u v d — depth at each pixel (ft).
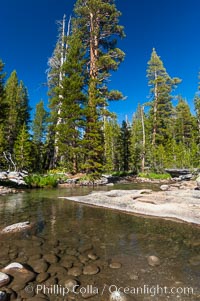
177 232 21.70
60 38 96.58
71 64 78.89
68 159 84.33
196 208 27.89
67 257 15.71
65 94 78.43
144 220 26.23
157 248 17.58
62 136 78.13
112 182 83.30
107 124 142.51
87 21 85.61
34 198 42.11
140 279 12.86
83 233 21.21
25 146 104.78
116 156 145.48
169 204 30.27
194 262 15.06
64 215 28.40
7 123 124.26
